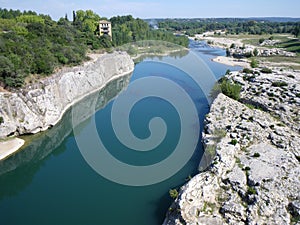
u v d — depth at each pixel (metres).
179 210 40.16
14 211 45.97
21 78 73.31
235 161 51.38
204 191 43.25
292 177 45.16
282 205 39.62
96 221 42.69
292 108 75.56
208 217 38.84
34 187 52.97
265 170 47.31
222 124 67.00
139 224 42.06
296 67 141.25
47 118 75.88
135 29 155.38
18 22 127.81
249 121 67.38
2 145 64.69
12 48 80.81
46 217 44.00
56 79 86.81
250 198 41.12
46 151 67.38
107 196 48.41
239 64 159.12
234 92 86.56
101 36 140.62
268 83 96.75
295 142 57.47
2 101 67.19
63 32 117.62
